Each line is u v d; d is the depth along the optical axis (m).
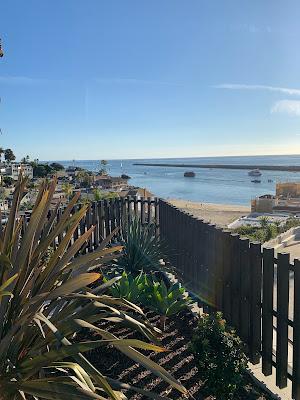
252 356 3.80
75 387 1.88
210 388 3.08
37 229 2.68
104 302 2.54
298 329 3.19
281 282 3.36
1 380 2.06
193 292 5.60
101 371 3.37
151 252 6.09
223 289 4.51
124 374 3.35
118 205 8.56
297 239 12.30
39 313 2.12
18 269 2.34
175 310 4.21
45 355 2.03
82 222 7.33
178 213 6.57
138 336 4.02
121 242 6.34
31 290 2.49
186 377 3.36
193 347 3.33
